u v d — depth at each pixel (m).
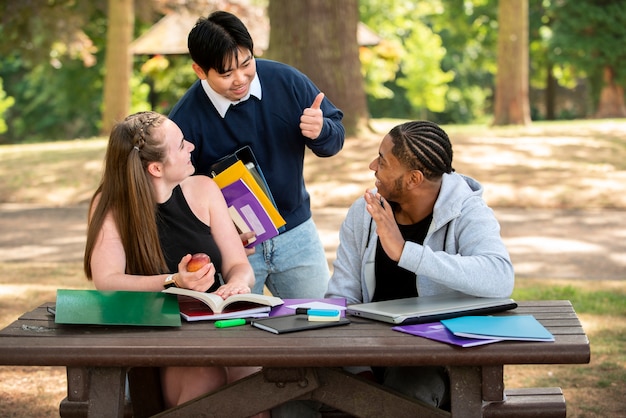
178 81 27.14
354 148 13.95
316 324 2.88
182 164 3.46
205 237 3.50
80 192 13.23
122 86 21.52
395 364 2.64
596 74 35.38
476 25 37.31
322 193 11.98
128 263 3.43
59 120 41.09
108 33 21.55
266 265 4.12
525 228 10.03
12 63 42.19
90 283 7.33
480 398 2.73
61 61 26.94
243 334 2.80
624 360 5.08
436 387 3.12
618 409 4.32
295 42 14.45
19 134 41.62
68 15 23.23
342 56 14.60
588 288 6.99
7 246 9.60
